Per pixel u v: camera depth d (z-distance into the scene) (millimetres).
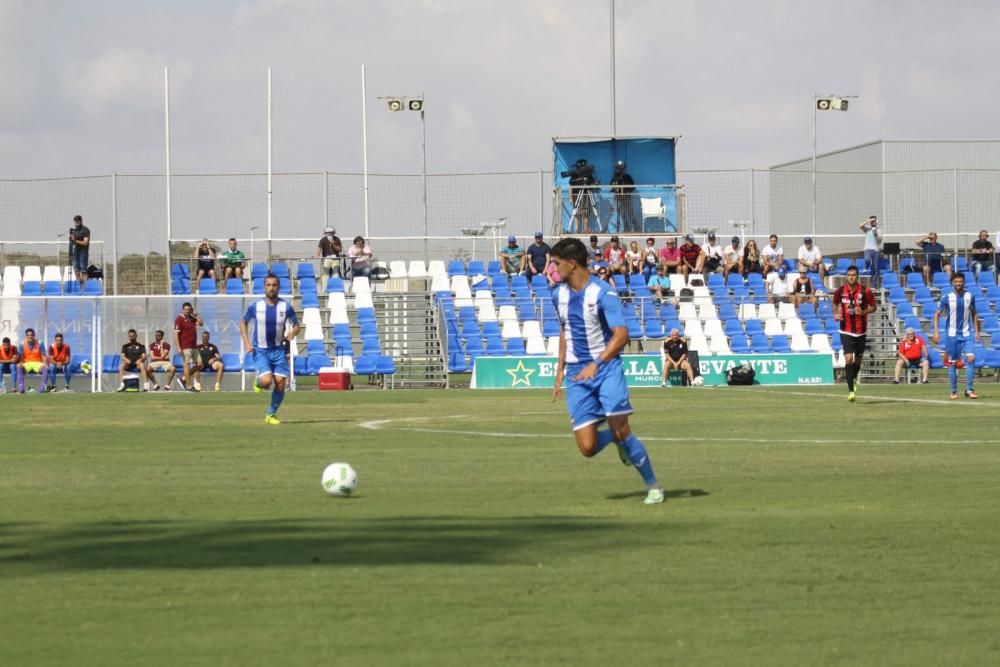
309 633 7578
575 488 14523
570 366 13242
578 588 8844
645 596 8594
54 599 8469
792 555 10094
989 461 17375
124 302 42750
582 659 7035
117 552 10211
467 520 11945
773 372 43062
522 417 27062
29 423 25703
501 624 7812
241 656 7066
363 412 29031
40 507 12961
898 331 48250
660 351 45469
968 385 32875
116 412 29344
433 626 7754
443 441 20984
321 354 43844
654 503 13109
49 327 42719
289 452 19141
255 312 25016
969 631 7680
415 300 48656
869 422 24688
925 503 13125
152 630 7641
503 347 46094
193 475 16016
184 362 41125
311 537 10938
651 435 21875
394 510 12664
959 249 55875
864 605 8352
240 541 10727
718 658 7066
